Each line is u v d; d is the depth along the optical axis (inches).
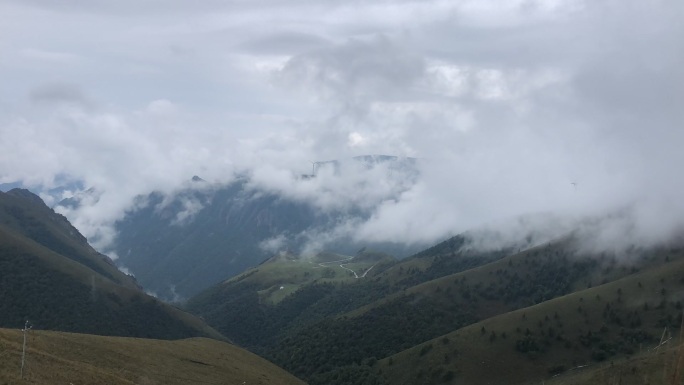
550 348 7568.9
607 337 7603.4
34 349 3358.8
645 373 5147.6
